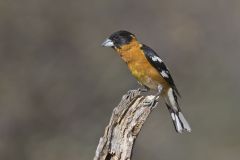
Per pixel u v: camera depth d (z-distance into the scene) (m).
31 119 19.33
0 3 19.81
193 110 20.55
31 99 19.52
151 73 11.71
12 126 19.12
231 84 21.25
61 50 20.17
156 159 19.11
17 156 18.89
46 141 19.16
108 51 20.20
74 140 19.27
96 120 19.62
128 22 21.00
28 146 19.05
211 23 21.80
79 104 19.73
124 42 11.75
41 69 19.89
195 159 19.33
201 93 20.94
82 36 20.36
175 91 11.88
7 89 19.42
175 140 19.34
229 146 19.75
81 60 20.16
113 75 20.00
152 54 11.70
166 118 19.39
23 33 19.98
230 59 21.62
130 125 9.42
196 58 21.28
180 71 21.03
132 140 9.39
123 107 9.48
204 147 19.55
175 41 21.14
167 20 21.25
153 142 19.22
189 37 21.22
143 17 21.16
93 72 20.03
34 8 20.08
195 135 19.83
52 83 19.83
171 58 21.03
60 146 19.09
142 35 21.06
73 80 19.94
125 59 11.84
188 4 21.61
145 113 9.45
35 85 19.67
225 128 20.14
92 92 19.88
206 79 21.17
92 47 20.33
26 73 19.73
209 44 21.59
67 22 20.31
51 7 20.19
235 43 21.83
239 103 20.75
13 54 19.86
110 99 19.81
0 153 18.81
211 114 20.47
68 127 19.48
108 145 9.34
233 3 22.03
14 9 19.94
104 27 20.67
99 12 20.77
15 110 19.25
